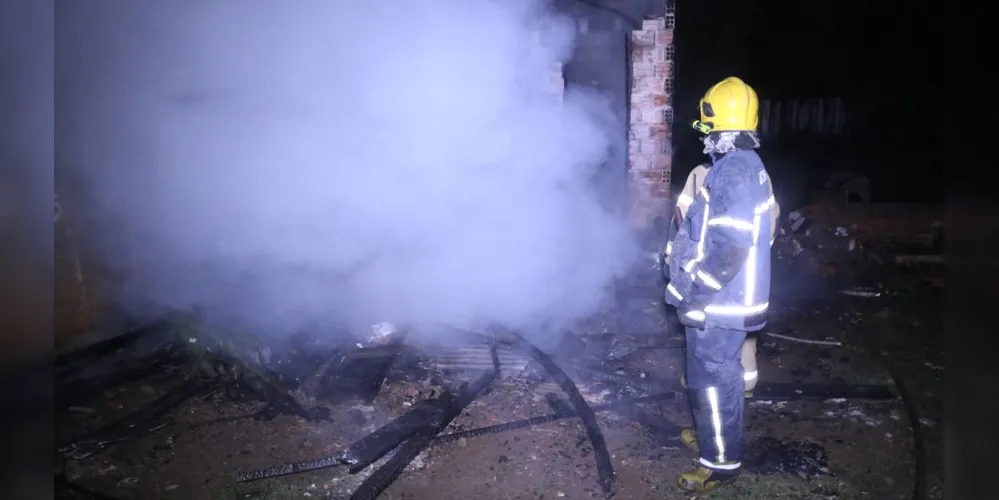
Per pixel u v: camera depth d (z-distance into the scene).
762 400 4.42
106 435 3.93
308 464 3.64
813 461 3.69
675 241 3.46
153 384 4.60
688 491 3.42
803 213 8.88
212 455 3.78
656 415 4.23
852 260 7.61
